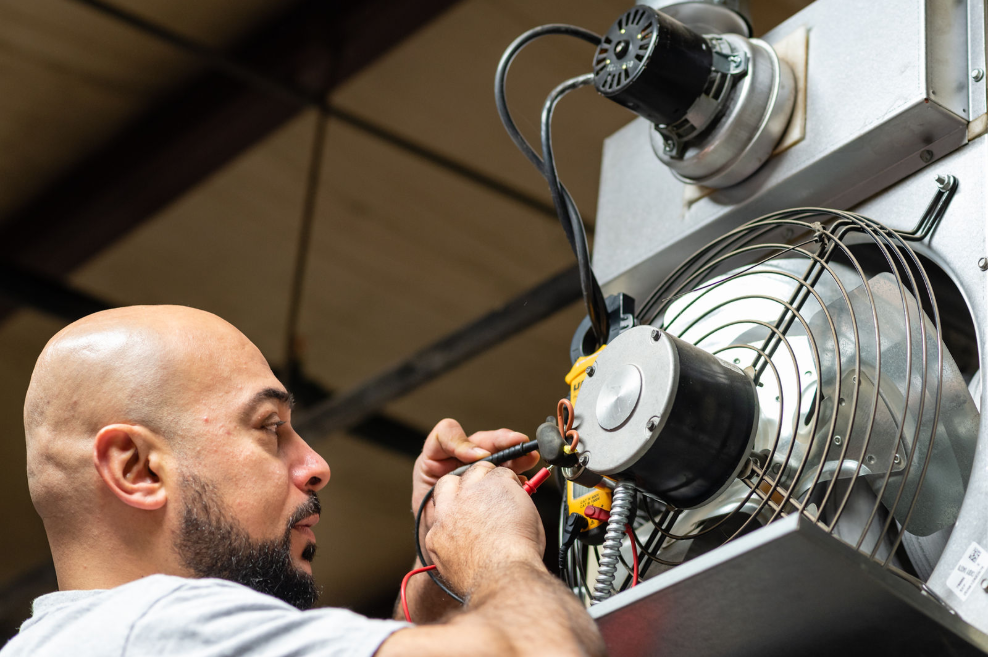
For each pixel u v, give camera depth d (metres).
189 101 4.80
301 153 4.82
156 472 1.07
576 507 1.06
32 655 0.93
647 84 1.16
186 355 1.12
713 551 0.77
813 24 1.17
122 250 5.22
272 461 1.12
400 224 5.09
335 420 5.48
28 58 4.57
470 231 5.05
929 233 1.02
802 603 0.80
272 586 1.08
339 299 5.44
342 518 6.56
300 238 5.15
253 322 5.57
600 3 4.02
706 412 0.92
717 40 1.20
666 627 0.88
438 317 5.47
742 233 1.16
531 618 0.83
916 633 0.81
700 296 1.16
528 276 5.17
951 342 1.10
